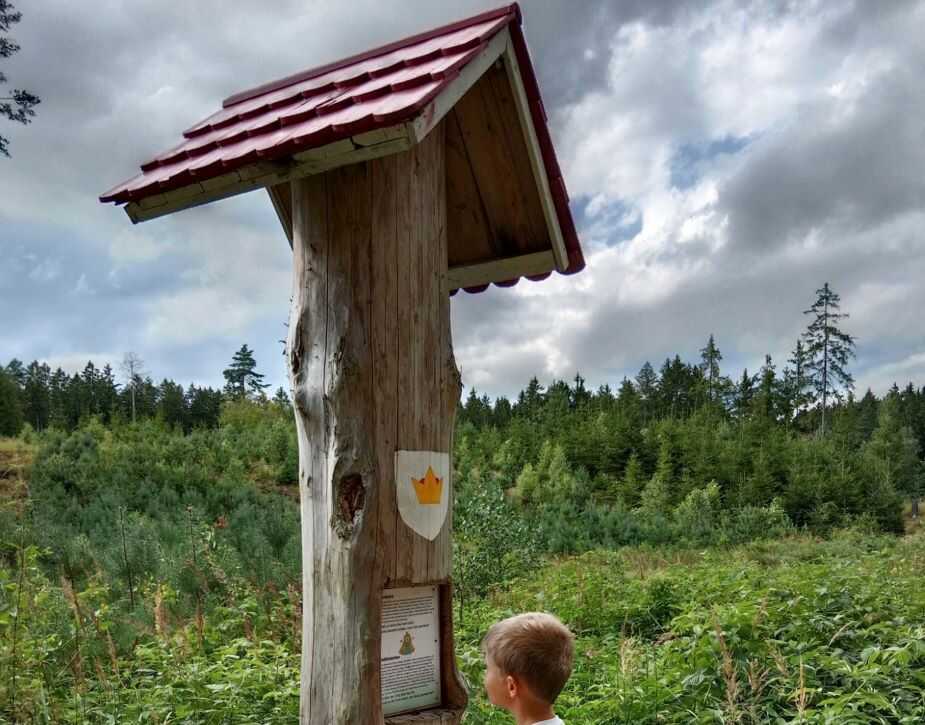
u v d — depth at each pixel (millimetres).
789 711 4391
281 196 4004
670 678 5043
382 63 3158
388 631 2762
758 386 77688
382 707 2688
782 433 43438
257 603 7012
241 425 29156
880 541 18750
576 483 31156
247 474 19797
